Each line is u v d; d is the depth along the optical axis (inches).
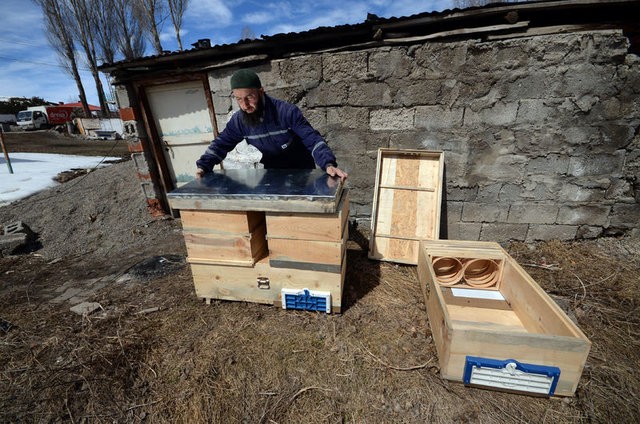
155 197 179.3
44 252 151.9
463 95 114.2
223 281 91.6
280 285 88.2
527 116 111.8
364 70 119.9
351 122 128.3
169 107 170.1
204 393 66.7
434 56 112.4
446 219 130.4
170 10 671.1
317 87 127.0
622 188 115.1
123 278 119.8
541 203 121.0
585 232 122.1
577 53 102.5
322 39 122.3
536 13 104.7
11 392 67.0
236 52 135.1
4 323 91.4
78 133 789.9
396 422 60.8
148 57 140.1
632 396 64.3
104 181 220.7
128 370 72.6
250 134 95.7
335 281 84.0
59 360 75.4
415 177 123.9
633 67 101.7
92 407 64.3
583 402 63.0
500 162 118.9
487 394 65.5
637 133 109.5
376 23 112.3
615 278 102.8
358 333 82.7
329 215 77.1
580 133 110.7
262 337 81.7
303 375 71.0
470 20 109.7
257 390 67.7
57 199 201.9
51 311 99.0
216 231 85.0
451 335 63.7
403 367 72.2
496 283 99.7
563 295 97.1
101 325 88.6
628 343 77.8
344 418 62.0
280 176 94.8
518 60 106.4
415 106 119.9
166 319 90.3
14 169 298.4
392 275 111.7
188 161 180.1
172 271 121.4
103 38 788.0
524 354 61.7
